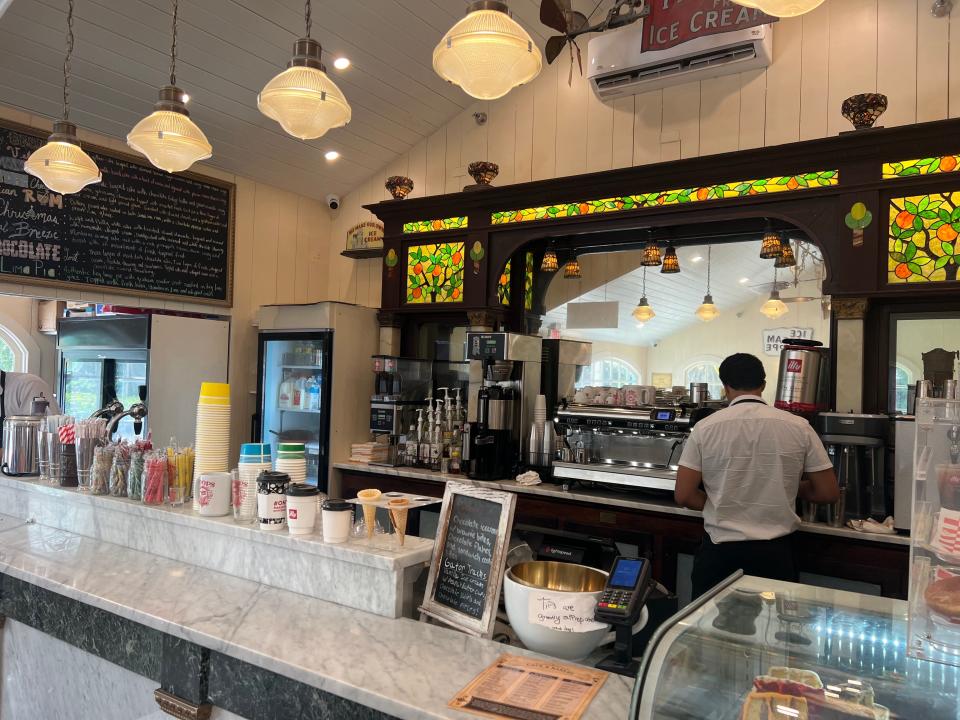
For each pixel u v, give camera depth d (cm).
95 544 240
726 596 146
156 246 497
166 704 167
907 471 306
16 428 290
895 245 349
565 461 415
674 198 410
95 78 420
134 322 481
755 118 416
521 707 126
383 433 504
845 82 391
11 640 228
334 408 498
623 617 142
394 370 503
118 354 492
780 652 122
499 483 428
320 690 142
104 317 502
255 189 563
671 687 112
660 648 116
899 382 363
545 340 471
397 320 537
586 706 126
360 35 438
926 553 112
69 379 538
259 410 530
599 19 462
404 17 433
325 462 493
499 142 515
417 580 185
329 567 184
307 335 505
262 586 196
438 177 545
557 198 450
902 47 376
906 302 360
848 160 357
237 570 205
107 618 186
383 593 174
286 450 210
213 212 532
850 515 324
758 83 416
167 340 488
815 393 349
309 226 607
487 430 440
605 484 411
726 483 267
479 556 168
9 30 374
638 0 312
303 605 181
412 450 487
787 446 261
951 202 336
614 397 435
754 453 263
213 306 534
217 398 227
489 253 481
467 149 530
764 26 392
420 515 464
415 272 520
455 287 500
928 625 111
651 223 418
